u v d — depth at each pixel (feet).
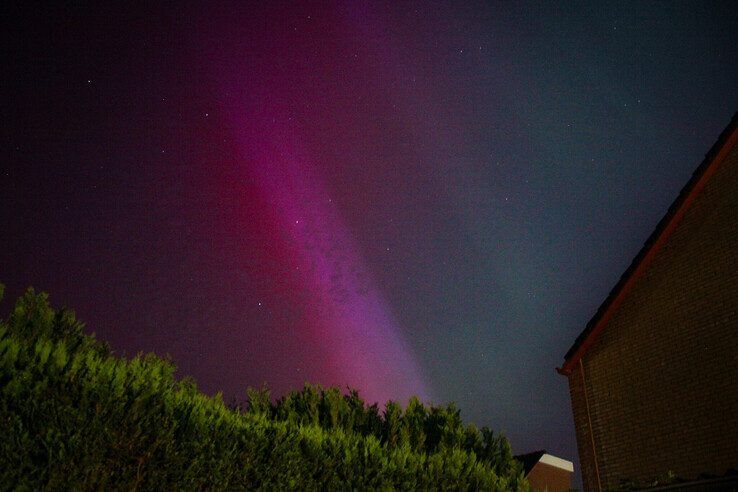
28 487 15.72
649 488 28.19
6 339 17.01
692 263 41.70
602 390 44.65
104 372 18.94
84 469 17.16
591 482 43.21
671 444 39.81
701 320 40.27
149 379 21.26
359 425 41.73
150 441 19.27
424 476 30.91
